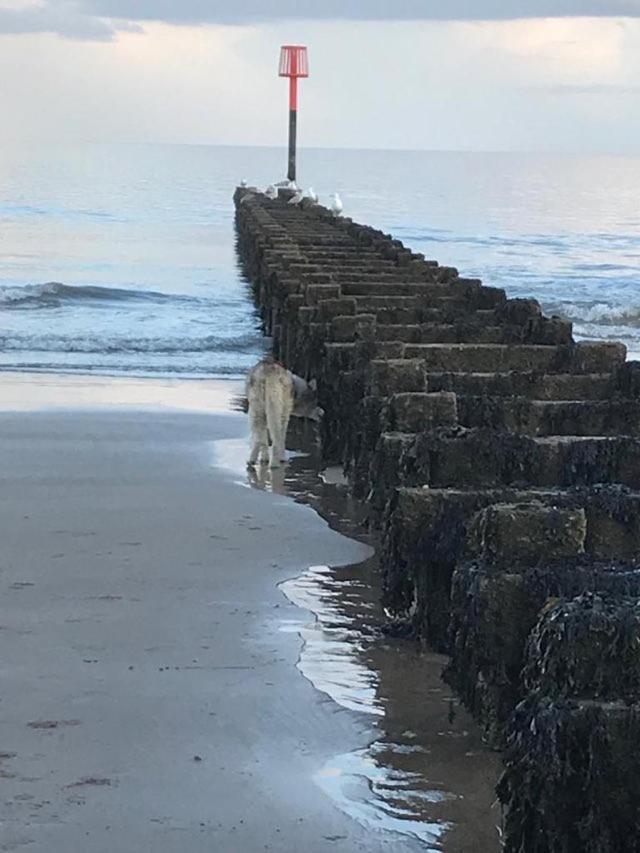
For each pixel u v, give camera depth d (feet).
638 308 98.22
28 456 42.52
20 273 112.47
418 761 19.92
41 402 53.98
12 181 286.25
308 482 40.57
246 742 20.38
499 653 20.25
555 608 16.49
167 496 37.63
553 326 45.85
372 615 27.02
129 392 57.93
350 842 17.29
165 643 24.86
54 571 29.45
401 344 41.50
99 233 161.07
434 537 24.90
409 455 27.66
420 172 432.66
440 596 25.00
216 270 122.31
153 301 95.30
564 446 27.96
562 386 37.14
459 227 184.44
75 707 21.48
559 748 15.38
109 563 30.27
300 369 54.29
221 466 42.34
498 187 313.94
